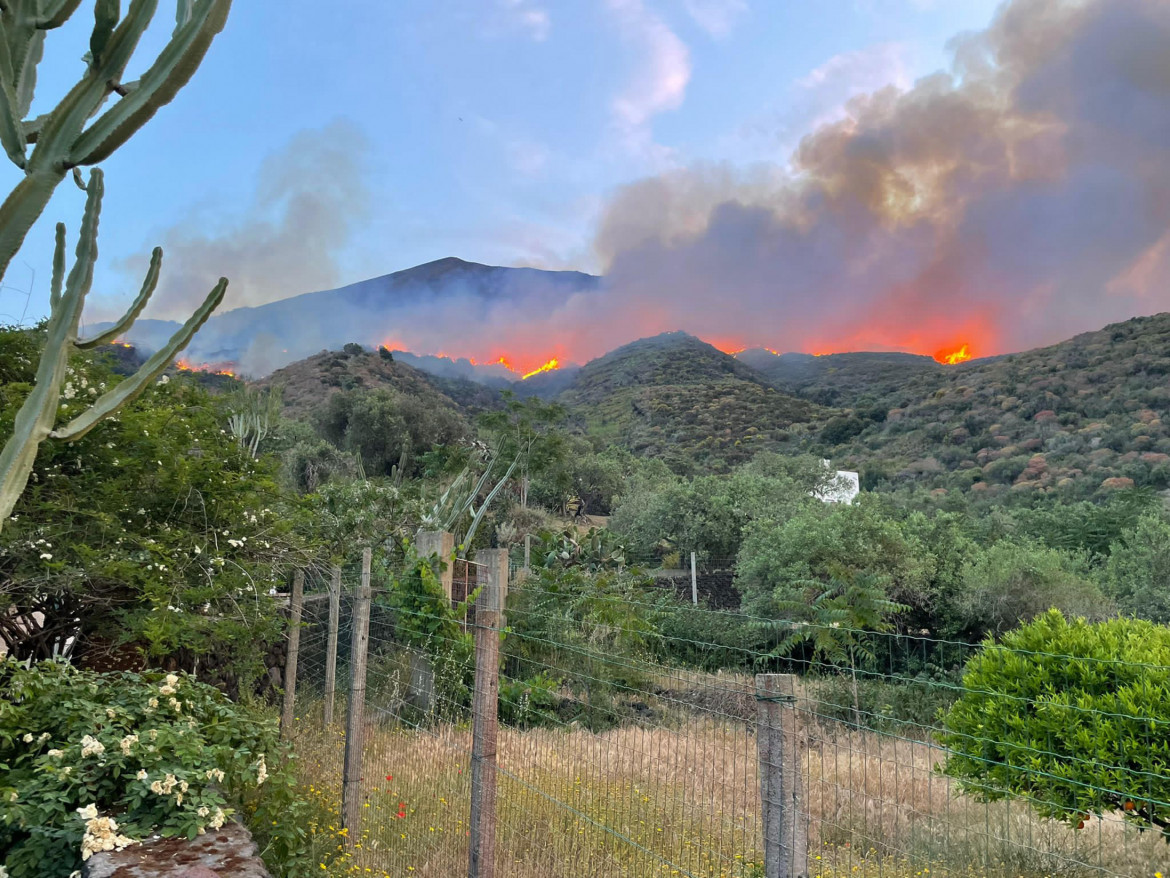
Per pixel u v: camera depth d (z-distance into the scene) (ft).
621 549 74.28
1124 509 84.17
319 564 25.68
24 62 8.32
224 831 10.39
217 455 24.80
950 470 191.42
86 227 8.81
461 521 69.87
